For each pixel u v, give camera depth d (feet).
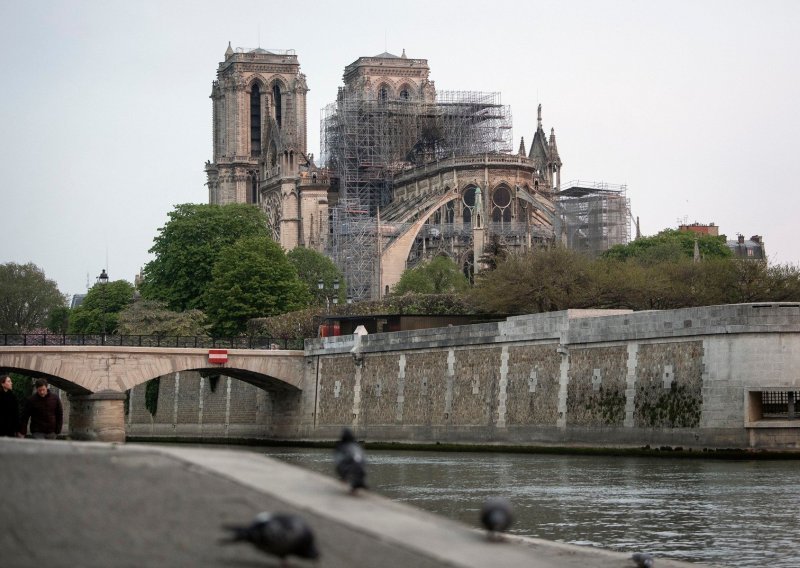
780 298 511.40
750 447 306.55
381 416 439.22
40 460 116.16
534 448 364.99
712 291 510.17
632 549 183.52
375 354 445.78
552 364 363.76
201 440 548.31
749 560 173.68
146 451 119.85
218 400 547.49
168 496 106.32
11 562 93.86
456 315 482.28
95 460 116.26
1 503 104.37
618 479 271.90
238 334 615.16
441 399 409.49
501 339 384.47
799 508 220.43
